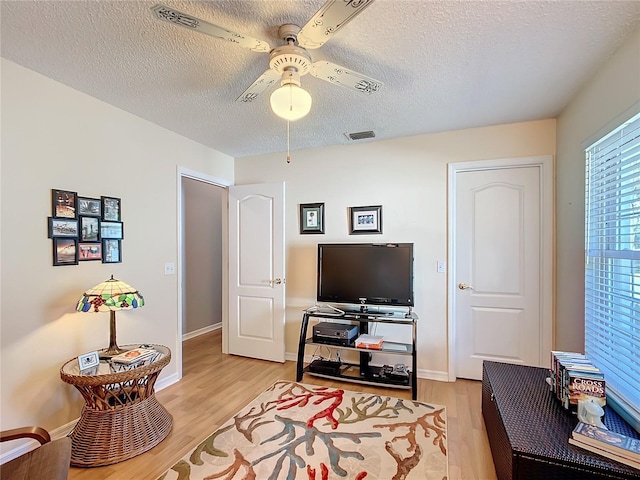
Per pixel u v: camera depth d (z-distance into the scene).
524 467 1.34
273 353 3.58
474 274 3.04
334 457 1.92
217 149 3.62
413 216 3.19
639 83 1.57
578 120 2.29
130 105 2.48
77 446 1.88
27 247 1.97
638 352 1.58
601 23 1.54
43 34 1.63
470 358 3.06
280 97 1.62
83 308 1.96
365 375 2.97
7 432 1.38
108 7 1.44
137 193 2.70
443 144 3.09
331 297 3.18
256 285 3.68
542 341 2.82
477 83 2.13
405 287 2.94
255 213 3.68
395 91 2.25
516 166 2.89
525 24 1.55
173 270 3.04
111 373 1.89
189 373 3.25
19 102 1.93
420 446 2.03
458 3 1.41
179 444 2.05
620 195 1.80
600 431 1.39
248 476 1.76
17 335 1.92
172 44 1.72
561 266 2.63
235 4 1.44
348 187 3.43
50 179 2.09
